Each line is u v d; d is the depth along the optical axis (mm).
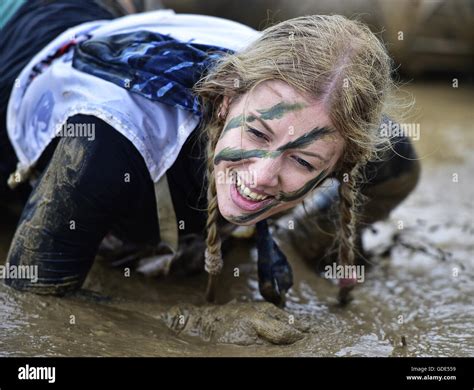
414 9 5648
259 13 5047
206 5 5062
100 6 2869
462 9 5891
